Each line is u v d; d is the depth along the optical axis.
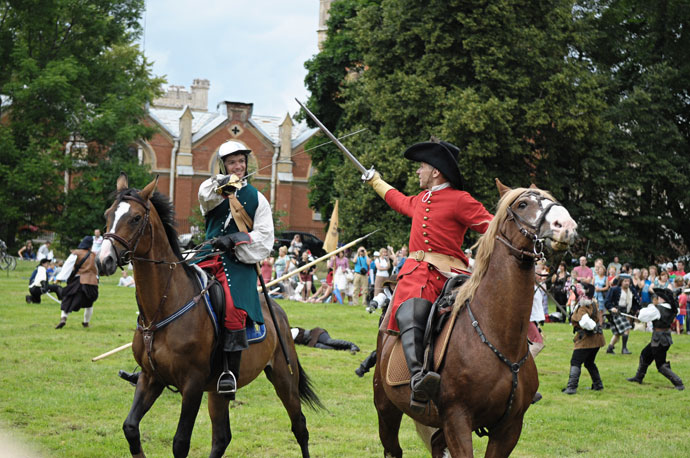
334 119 42.97
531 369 5.42
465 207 5.85
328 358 13.98
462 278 5.71
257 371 6.95
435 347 5.39
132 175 40.22
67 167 38.72
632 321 21.69
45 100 38.28
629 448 8.59
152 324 6.26
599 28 36.31
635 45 36.34
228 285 6.68
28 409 9.03
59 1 39.00
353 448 8.13
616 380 13.32
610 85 34.53
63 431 8.27
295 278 26.77
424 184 6.09
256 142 62.88
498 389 5.15
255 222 6.96
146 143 60.12
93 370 11.57
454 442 5.14
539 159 31.39
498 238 5.29
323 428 8.99
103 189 39.81
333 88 42.31
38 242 49.75
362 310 22.77
